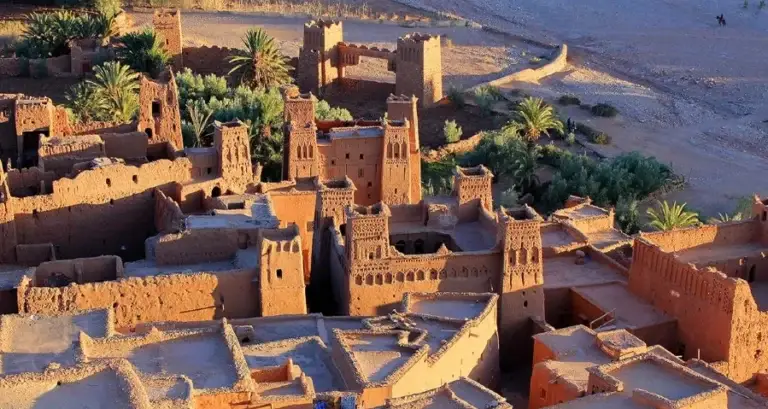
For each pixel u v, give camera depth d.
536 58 162.88
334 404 44.03
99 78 108.94
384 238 63.25
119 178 72.69
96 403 32.88
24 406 32.75
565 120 133.12
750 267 72.50
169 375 39.56
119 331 55.66
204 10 183.25
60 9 157.00
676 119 138.62
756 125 138.88
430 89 130.12
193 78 121.75
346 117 115.50
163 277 59.38
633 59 169.00
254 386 41.84
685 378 48.16
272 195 76.56
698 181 116.44
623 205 97.38
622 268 72.62
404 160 85.06
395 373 48.31
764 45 175.75
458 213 73.75
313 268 70.69
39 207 69.62
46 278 61.25
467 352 56.12
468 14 197.00
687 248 73.38
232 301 61.28
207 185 75.44
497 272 65.62
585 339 57.38
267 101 109.00
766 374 62.25
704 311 63.69
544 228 78.12
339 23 135.88
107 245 73.19
